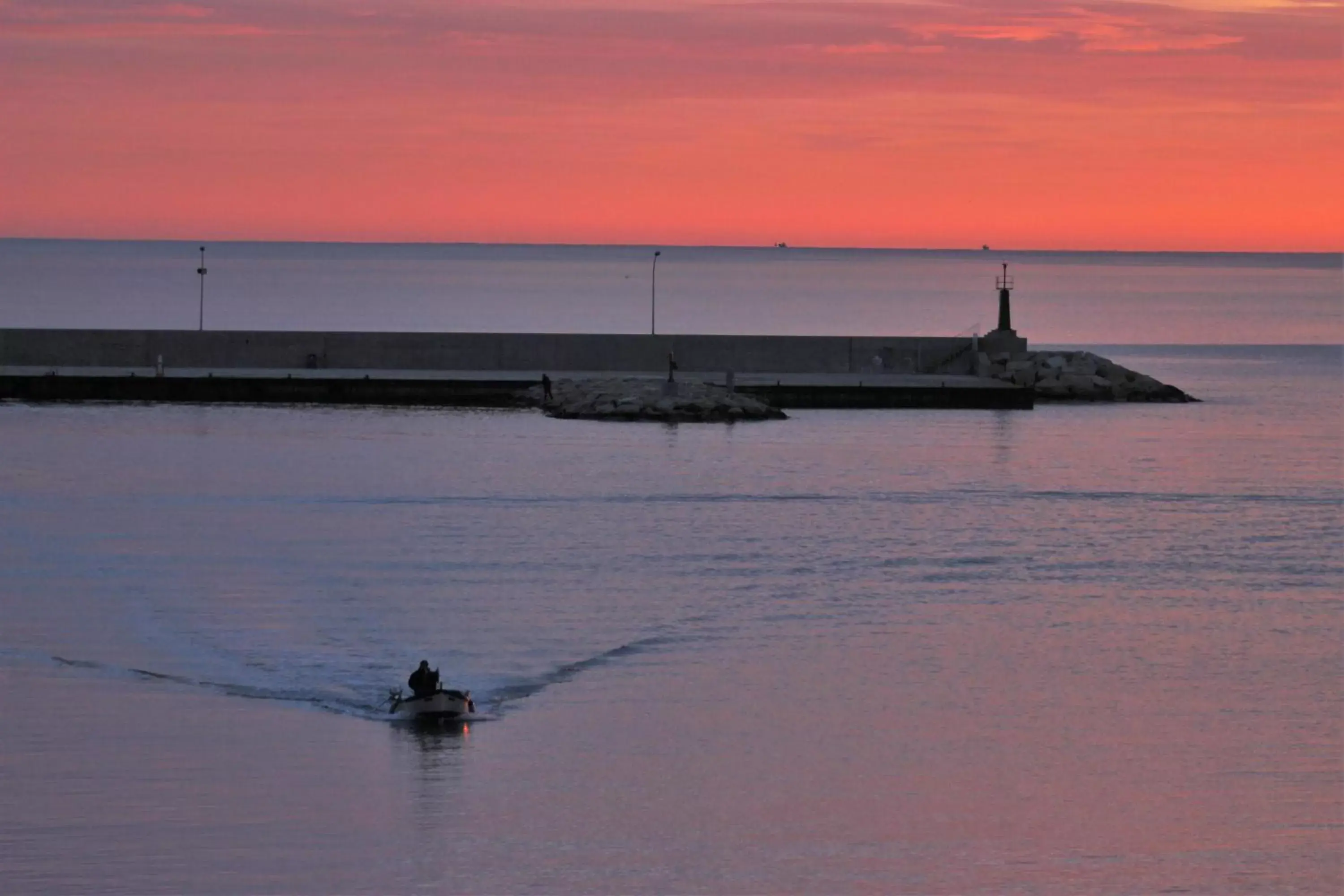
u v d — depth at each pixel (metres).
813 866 37.69
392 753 44.16
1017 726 47.19
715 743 45.44
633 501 84.38
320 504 81.62
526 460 99.00
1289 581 67.06
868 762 44.16
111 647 53.38
